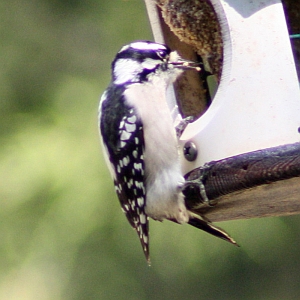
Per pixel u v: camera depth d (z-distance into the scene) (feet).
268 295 44.09
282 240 43.11
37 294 41.78
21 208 40.81
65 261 41.52
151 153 26.48
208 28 26.78
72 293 41.96
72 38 46.50
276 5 24.48
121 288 42.27
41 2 47.39
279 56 24.07
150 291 42.78
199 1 26.66
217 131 24.58
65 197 40.57
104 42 46.06
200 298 43.55
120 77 28.09
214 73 27.25
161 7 27.81
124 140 26.99
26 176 40.68
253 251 43.01
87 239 41.06
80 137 41.73
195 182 24.89
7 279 41.73
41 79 45.42
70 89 44.37
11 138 42.32
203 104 28.30
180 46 28.68
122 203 28.12
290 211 28.04
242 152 23.97
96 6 46.80
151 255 42.16
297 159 22.62
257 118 23.89
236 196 24.73
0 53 45.83
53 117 42.78
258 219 43.19
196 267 42.88
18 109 44.21
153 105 26.78
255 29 24.38
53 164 40.86
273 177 22.98
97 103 43.52
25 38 46.44
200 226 27.73
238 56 24.36
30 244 41.11
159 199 26.43
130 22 45.96
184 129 26.48
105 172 40.78
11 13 47.03
